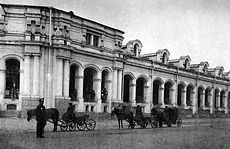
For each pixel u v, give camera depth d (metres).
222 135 21.53
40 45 29.81
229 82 63.75
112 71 37.53
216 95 61.03
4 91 29.92
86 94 35.25
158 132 22.53
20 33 30.25
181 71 49.31
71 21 32.62
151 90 43.44
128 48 41.34
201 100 55.66
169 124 28.88
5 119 27.09
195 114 51.62
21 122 25.23
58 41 30.91
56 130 20.27
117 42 38.59
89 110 34.50
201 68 55.91
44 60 30.38
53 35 30.98
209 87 57.31
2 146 13.67
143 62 42.28
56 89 30.78
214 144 16.28
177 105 48.41
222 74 62.62
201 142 16.92
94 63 35.06
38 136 16.89
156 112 27.95
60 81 30.84
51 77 30.62
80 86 33.47
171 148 14.40
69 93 34.12
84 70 36.69
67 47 31.19
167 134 21.16
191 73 51.66
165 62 46.69
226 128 28.81
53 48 30.77
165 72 46.09
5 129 20.41
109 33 37.75
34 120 26.98
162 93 45.66
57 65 30.86
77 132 20.19
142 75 42.22
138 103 41.41
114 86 37.56
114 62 37.50
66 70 31.42
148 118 27.03
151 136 19.45
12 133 18.44
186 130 25.16
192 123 35.66
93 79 35.88
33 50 29.69
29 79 29.75
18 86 30.89
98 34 36.25
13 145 14.02
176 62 51.38
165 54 46.72
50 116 19.73
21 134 18.06
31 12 30.17
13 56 29.91
